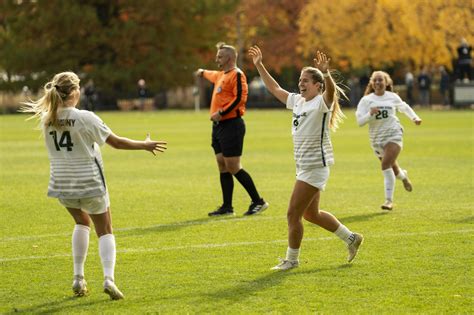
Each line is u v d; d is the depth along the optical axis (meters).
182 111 157.75
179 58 172.75
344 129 97.00
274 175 50.59
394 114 37.06
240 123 35.31
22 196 41.69
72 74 21.91
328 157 24.62
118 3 170.12
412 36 158.50
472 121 106.50
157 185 46.12
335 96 24.31
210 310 20.53
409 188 38.84
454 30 154.50
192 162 59.12
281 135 85.94
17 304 21.42
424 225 32.12
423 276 23.62
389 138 36.84
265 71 25.92
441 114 124.94
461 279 23.20
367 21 162.88
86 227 22.50
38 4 164.25
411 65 174.25
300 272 24.41
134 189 44.34
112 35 164.88
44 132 21.95
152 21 172.12
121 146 22.06
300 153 24.67
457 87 145.12
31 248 28.53
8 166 57.06
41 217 35.12
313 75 24.64
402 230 31.09
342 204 38.28
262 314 20.08
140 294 22.17
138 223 33.56
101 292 22.52
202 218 34.78
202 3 171.62
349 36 164.62
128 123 110.06
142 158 62.28
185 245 28.75
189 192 43.12
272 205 38.28
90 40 164.50
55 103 21.48
